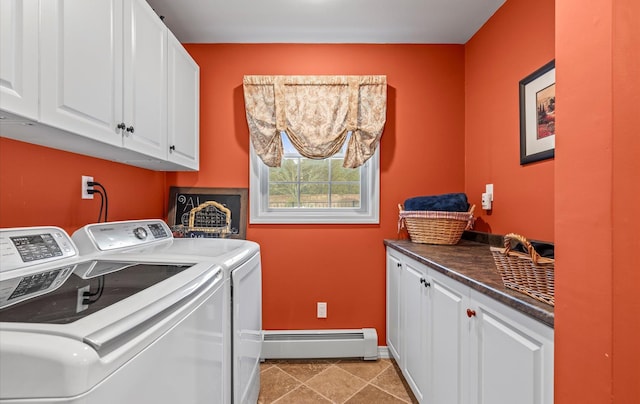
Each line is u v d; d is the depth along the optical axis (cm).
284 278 227
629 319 55
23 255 103
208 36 218
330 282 228
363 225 228
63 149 135
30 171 124
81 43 104
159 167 198
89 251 127
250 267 147
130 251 138
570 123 62
